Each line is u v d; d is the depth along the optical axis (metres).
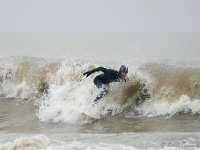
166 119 38.38
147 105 43.06
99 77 42.94
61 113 40.66
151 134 27.45
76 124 37.66
